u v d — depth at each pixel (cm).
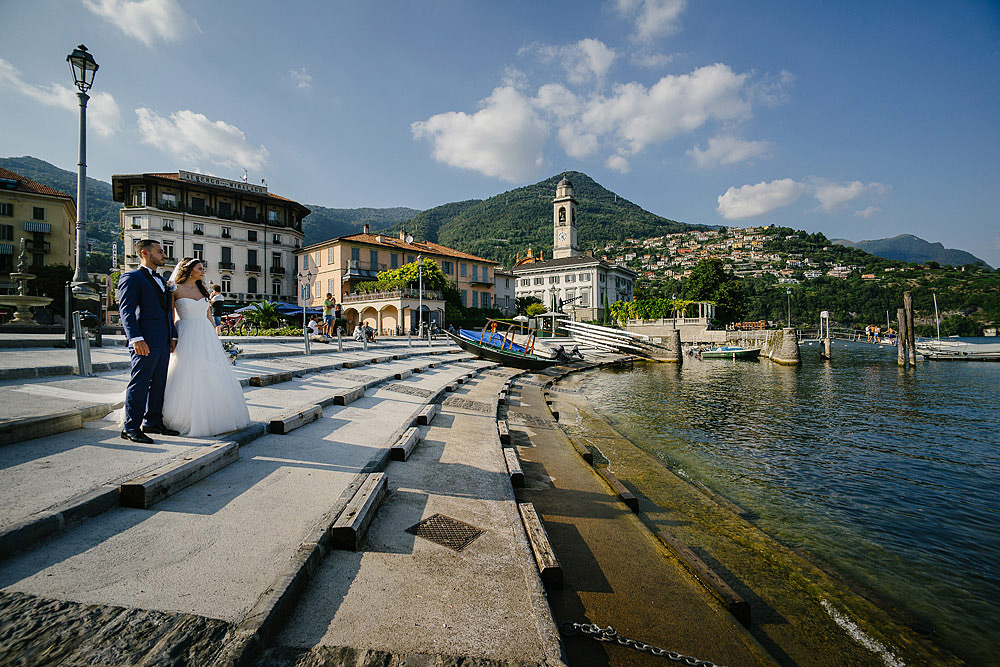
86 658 204
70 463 396
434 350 2983
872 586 559
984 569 612
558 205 9281
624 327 6744
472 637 278
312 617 275
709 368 4166
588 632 345
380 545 381
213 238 5234
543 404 1680
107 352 1191
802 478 991
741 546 616
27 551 275
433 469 614
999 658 429
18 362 847
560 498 674
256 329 2980
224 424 527
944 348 5553
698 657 351
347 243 5325
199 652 214
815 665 397
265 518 367
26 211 4862
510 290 7438
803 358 5500
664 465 1002
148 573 275
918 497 889
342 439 639
